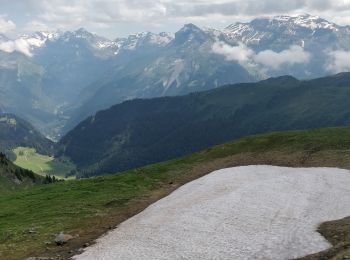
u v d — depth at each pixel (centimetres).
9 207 6875
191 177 7450
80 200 6462
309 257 3288
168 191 6531
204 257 3416
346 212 4450
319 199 4947
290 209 4538
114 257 3603
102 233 4616
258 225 4059
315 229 3925
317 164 7231
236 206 4644
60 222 5256
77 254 3931
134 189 6881
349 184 5675
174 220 4425
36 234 4834
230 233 3891
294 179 5941
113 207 5797
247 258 3334
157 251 3634
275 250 3456
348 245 3366
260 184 5566
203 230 4025
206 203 4862
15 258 4125
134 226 4522
